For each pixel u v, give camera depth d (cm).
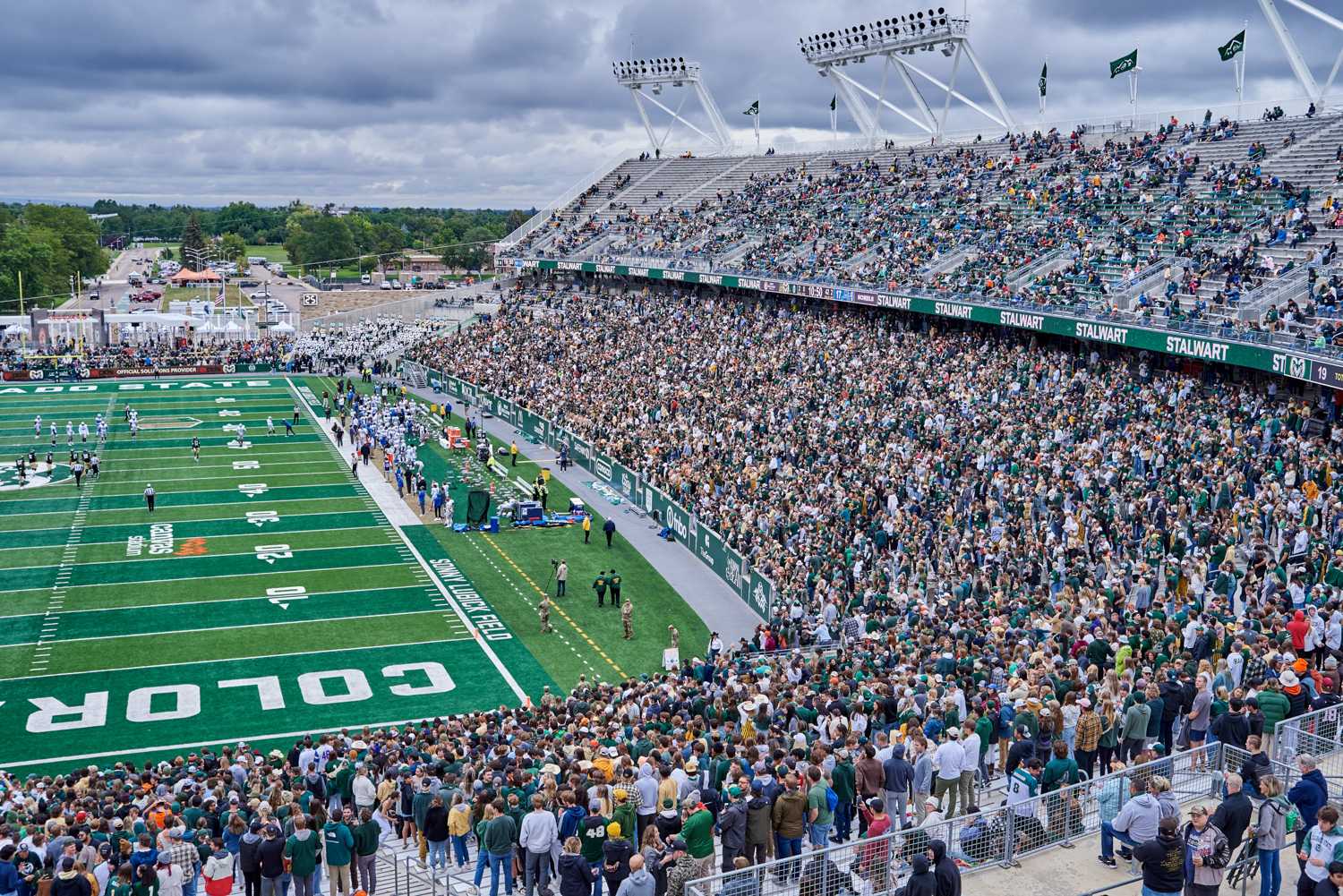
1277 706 1797
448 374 8169
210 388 8456
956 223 6506
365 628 3819
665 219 8925
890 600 3222
